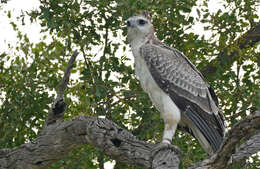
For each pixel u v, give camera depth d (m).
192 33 13.65
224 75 13.60
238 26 14.23
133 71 13.27
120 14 12.91
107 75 13.09
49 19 12.82
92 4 12.84
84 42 13.20
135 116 13.06
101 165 13.40
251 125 8.80
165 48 12.59
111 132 10.71
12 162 11.60
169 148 10.30
